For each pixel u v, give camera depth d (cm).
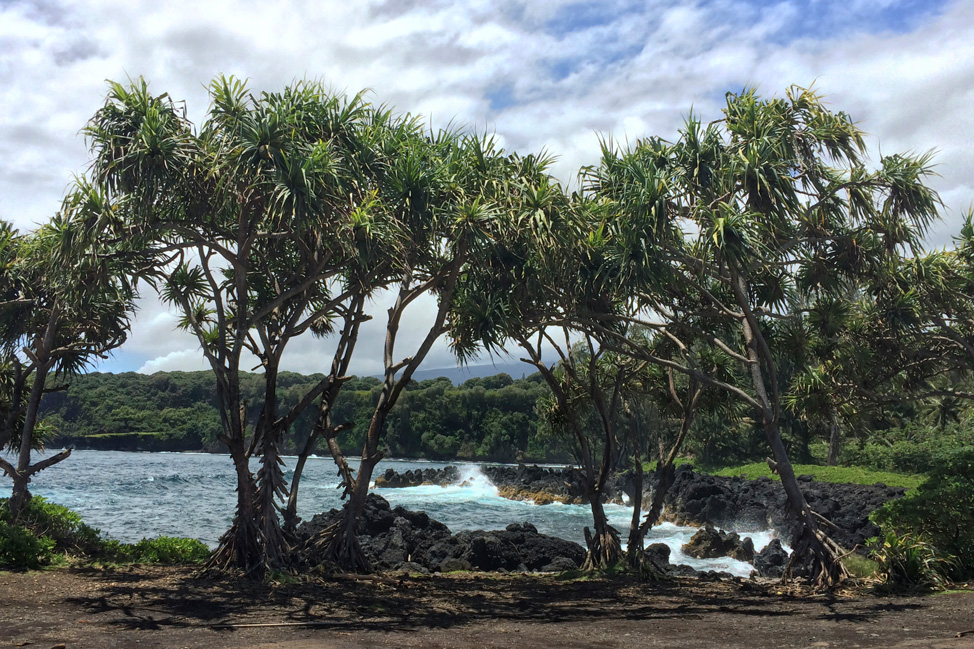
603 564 1501
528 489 4909
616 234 1239
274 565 1184
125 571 1180
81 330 1548
